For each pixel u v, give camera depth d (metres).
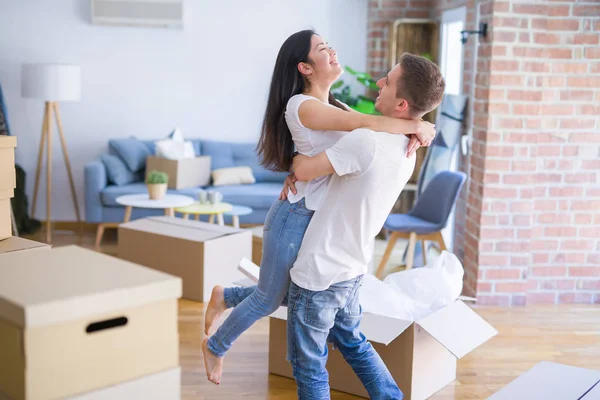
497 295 5.00
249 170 7.20
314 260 2.49
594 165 5.04
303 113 2.47
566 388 2.32
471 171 5.16
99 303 1.44
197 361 3.78
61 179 7.20
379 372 2.81
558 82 4.94
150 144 7.13
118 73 7.23
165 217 5.40
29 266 1.64
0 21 7.00
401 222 5.42
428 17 7.24
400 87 2.48
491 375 3.71
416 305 3.40
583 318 4.79
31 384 1.37
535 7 4.76
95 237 6.86
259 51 7.41
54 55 7.11
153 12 7.09
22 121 7.09
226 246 4.89
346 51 7.51
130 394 1.51
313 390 2.61
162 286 1.53
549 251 5.12
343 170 2.42
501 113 4.84
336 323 2.75
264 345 4.07
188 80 7.36
